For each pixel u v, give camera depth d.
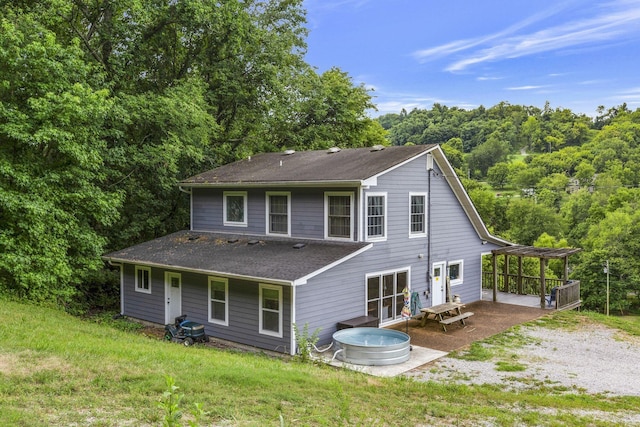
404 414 8.03
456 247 20.53
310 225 17.09
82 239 17.36
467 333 16.12
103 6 20.97
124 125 20.78
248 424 6.51
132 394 7.19
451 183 19.92
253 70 25.83
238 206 19.48
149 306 18.33
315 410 7.54
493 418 8.23
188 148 21.11
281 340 14.16
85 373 7.84
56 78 16.39
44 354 8.62
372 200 16.34
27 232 15.50
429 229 18.94
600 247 51.22
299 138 28.53
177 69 25.38
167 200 23.70
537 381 11.62
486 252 22.42
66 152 16.09
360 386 9.73
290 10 28.89
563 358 13.55
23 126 15.08
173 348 11.77
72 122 16.31
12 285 15.49
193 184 20.28
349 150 20.53
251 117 27.33
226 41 24.67
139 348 10.44
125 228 22.83
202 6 21.83
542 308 20.08
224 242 18.58
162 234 24.34
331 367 12.57
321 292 14.61
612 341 15.41
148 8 21.05
